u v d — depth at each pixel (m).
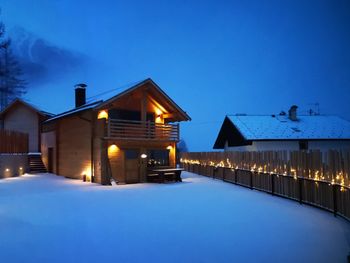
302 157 11.95
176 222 9.19
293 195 12.74
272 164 14.42
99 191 15.94
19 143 24.56
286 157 13.21
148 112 23.52
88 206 11.77
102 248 6.95
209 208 11.28
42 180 20.92
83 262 6.17
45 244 7.25
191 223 9.05
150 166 21.44
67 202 12.65
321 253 6.53
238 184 18.44
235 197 13.81
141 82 20.86
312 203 11.41
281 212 10.46
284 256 6.39
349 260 5.77
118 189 16.75
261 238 7.57
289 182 13.05
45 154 27.22
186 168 30.25
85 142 20.94
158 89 22.02
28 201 12.87
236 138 30.84
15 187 17.23
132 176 20.08
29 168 25.86
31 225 8.94
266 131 29.14
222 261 6.18
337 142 29.53
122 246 7.07
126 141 19.91
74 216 10.06
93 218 9.77
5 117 31.86
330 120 32.03
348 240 7.36
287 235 7.79
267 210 10.82
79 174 21.45
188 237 7.70
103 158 19.00
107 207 11.58
